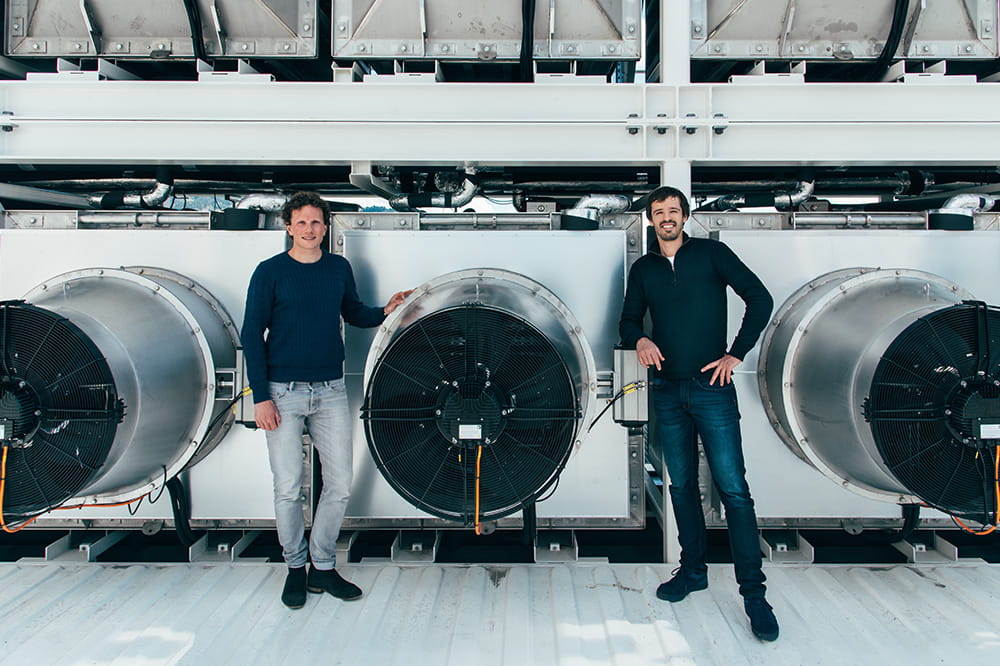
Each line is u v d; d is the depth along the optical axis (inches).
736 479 94.0
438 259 120.7
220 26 123.3
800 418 110.3
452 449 95.7
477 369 92.0
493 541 124.3
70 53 126.0
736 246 121.9
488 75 142.2
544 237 120.4
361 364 120.8
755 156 120.7
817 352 107.0
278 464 98.6
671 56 120.2
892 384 89.8
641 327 102.0
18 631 93.3
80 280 108.7
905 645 89.6
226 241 122.3
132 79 130.9
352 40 124.6
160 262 122.7
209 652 87.8
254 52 126.1
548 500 120.6
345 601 102.5
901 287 107.8
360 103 120.8
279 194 131.0
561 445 94.9
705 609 99.7
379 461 95.1
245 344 94.8
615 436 119.9
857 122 119.0
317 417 101.2
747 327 92.5
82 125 121.0
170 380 102.3
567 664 85.3
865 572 113.5
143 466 102.2
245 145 121.4
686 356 95.0
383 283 121.1
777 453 121.3
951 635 92.1
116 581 109.9
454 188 144.8
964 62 135.4
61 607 100.6
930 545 123.3
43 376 87.7
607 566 115.9
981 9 122.8
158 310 106.3
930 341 88.6
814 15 122.6
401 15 122.0
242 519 122.8
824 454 107.3
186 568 115.1
